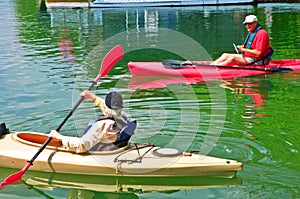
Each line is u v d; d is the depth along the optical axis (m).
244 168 5.86
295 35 18.09
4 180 5.73
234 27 20.80
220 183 5.62
